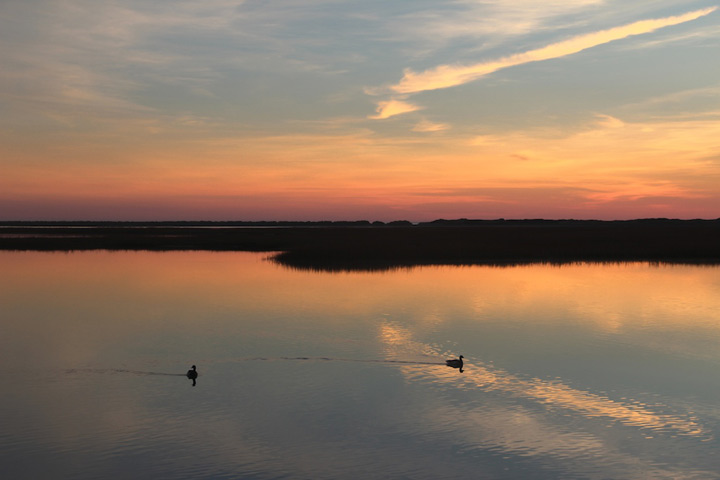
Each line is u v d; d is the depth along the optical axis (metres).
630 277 47.09
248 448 15.27
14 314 32.38
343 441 15.67
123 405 18.25
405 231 153.25
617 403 18.33
